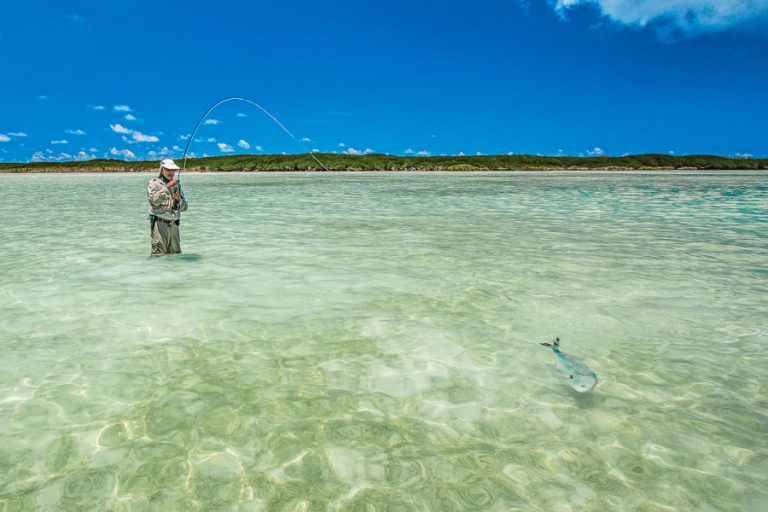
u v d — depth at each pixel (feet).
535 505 7.37
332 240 31.17
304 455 8.61
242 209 53.01
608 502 7.43
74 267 22.74
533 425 9.61
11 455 8.48
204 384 11.21
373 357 12.80
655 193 79.41
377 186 107.45
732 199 66.33
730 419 9.81
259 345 13.53
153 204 24.57
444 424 9.64
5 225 38.50
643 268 22.86
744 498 7.52
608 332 14.65
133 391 10.84
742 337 14.17
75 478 7.91
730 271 22.21
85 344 13.44
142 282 20.04
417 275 21.54
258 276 21.21
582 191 85.76
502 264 23.79
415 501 7.45
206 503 7.40
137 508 7.27
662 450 8.76
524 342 13.87
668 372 11.94
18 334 14.15
